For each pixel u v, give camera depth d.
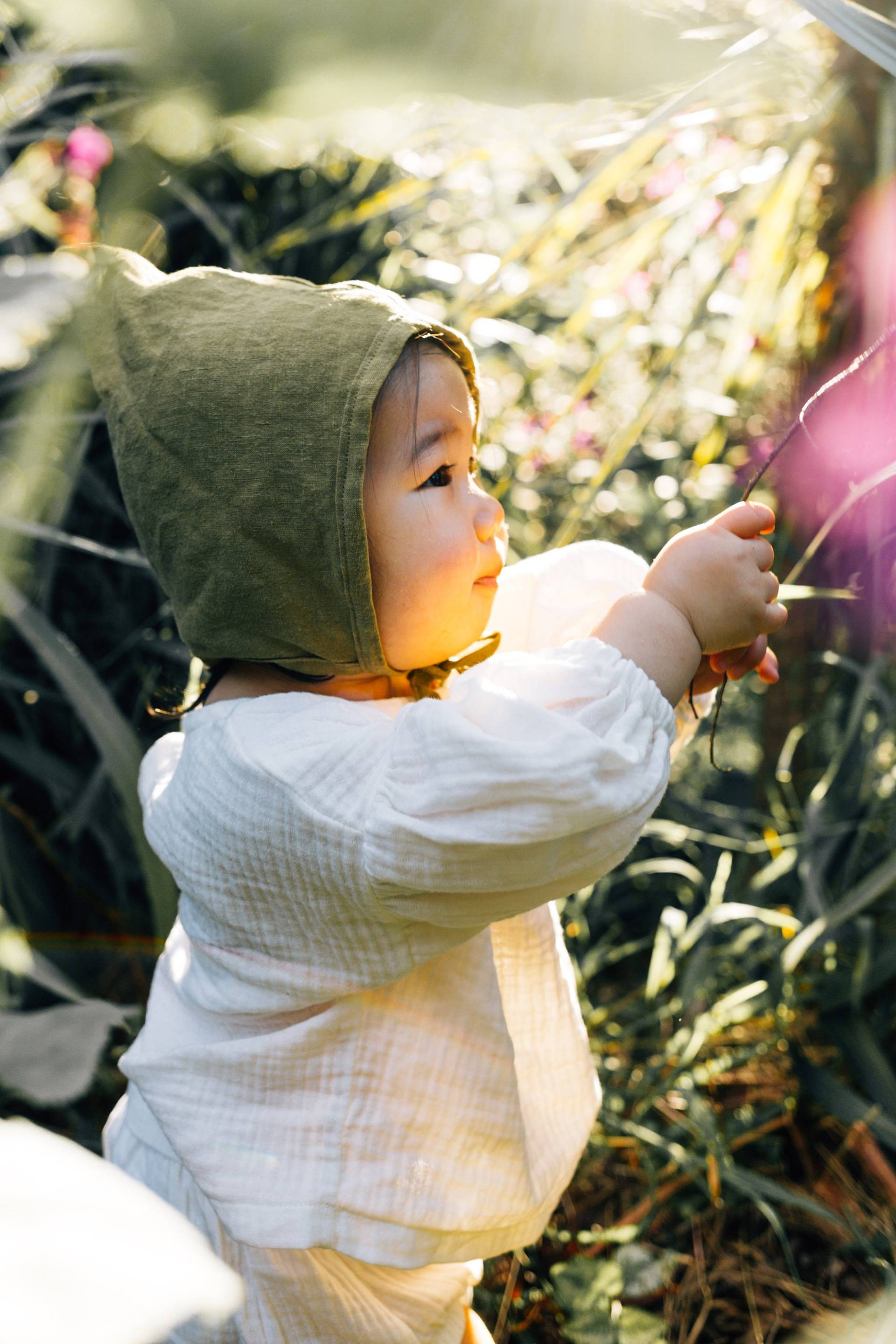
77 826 1.53
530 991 1.02
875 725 1.58
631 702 0.78
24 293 0.50
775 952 1.51
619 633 0.83
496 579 0.91
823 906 1.46
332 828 0.78
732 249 1.42
